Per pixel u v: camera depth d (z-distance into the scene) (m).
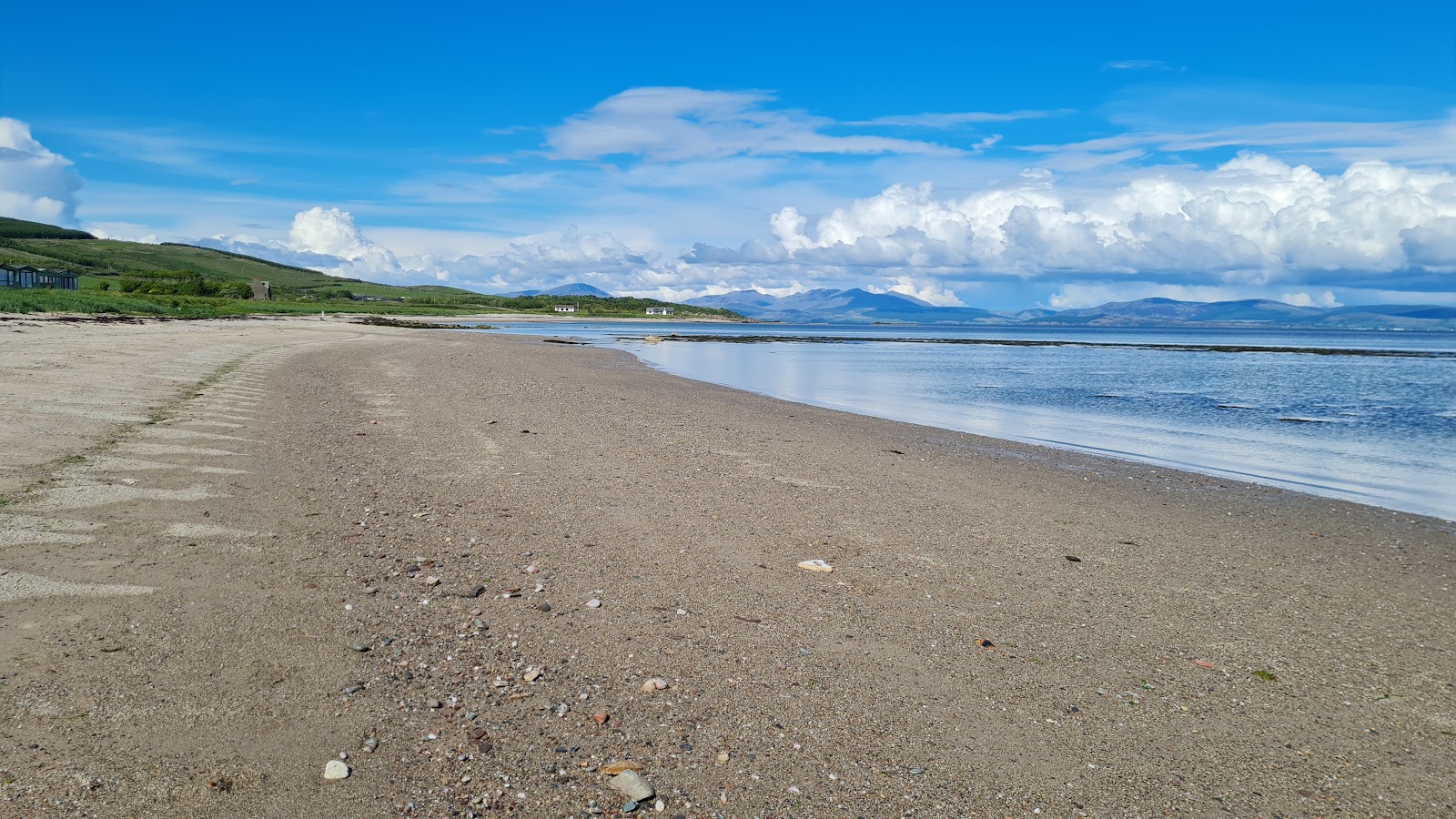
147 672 5.04
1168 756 4.81
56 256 192.00
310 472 11.19
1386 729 5.23
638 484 11.80
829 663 5.89
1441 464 17.14
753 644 6.17
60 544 7.22
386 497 10.11
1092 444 19.23
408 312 154.62
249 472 10.83
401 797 4.01
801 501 11.23
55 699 4.62
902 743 4.84
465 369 32.72
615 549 8.48
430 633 6.01
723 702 5.23
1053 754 4.78
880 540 9.40
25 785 3.83
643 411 21.22
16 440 11.43
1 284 85.94
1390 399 31.78
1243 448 19.12
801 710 5.18
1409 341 143.88
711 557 8.36
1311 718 5.36
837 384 36.56
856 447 16.80
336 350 40.72
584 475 12.25
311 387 22.72
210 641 5.57
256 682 5.04
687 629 6.41
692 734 4.81
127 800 3.80
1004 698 5.47
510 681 5.36
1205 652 6.42
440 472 11.86
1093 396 32.34
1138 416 25.56
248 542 7.80
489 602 6.75
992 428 21.89
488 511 9.73
